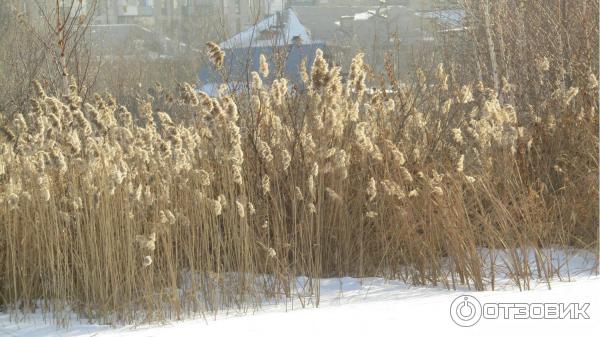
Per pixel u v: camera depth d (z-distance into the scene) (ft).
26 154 32.27
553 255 35.06
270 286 32.07
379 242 34.42
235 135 31.99
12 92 51.83
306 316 27.58
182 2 305.73
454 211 32.07
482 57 51.49
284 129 35.32
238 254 31.73
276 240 32.73
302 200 34.04
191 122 36.50
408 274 33.76
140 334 27.17
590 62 42.37
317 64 33.53
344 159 33.01
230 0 229.66
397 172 34.09
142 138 32.42
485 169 34.76
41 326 29.68
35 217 31.32
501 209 32.48
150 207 31.71
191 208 31.83
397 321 25.93
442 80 38.93
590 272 32.91
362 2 276.62
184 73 125.18
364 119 37.35
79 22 43.21
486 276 32.50
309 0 271.28
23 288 31.22
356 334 24.62
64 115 31.50
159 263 31.50
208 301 31.01
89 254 30.96
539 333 23.79
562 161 38.27
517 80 45.32
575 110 39.96
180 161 31.35
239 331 26.12
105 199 30.63
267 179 32.42
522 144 38.34
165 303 30.60
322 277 34.37
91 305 30.76
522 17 48.08
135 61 141.59
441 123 37.83
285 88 34.58
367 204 34.24
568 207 36.50
